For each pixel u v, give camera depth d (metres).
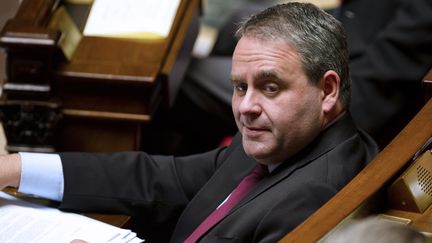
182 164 6.39
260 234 5.04
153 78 7.46
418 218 4.50
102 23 8.21
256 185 5.61
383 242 3.21
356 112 8.77
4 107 7.57
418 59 8.63
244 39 5.29
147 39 8.01
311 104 5.29
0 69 8.70
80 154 6.26
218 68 9.56
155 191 6.27
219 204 5.90
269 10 5.36
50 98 7.56
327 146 5.38
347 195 4.48
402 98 8.75
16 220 5.67
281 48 5.18
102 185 6.16
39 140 7.64
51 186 6.10
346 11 9.50
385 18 9.23
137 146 7.80
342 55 5.37
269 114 5.24
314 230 4.19
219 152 6.43
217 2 15.20
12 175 6.00
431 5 8.59
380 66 8.70
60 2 8.41
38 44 7.34
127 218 6.09
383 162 4.81
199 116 9.45
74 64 7.66
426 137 5.01
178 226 5.97
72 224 5.64
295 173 5.36
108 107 7.66
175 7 8.38
